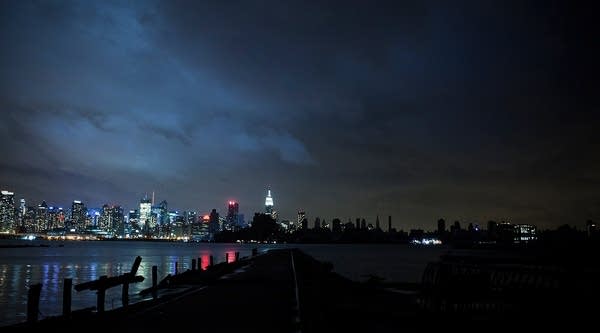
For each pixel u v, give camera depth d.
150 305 24.08
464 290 20.91
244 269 56.69
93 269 83.25
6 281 59.34
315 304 23.47
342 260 137.88
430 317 21.41
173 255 152.88
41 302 35.75
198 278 40.66
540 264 26.38
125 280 24.62
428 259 150.25
